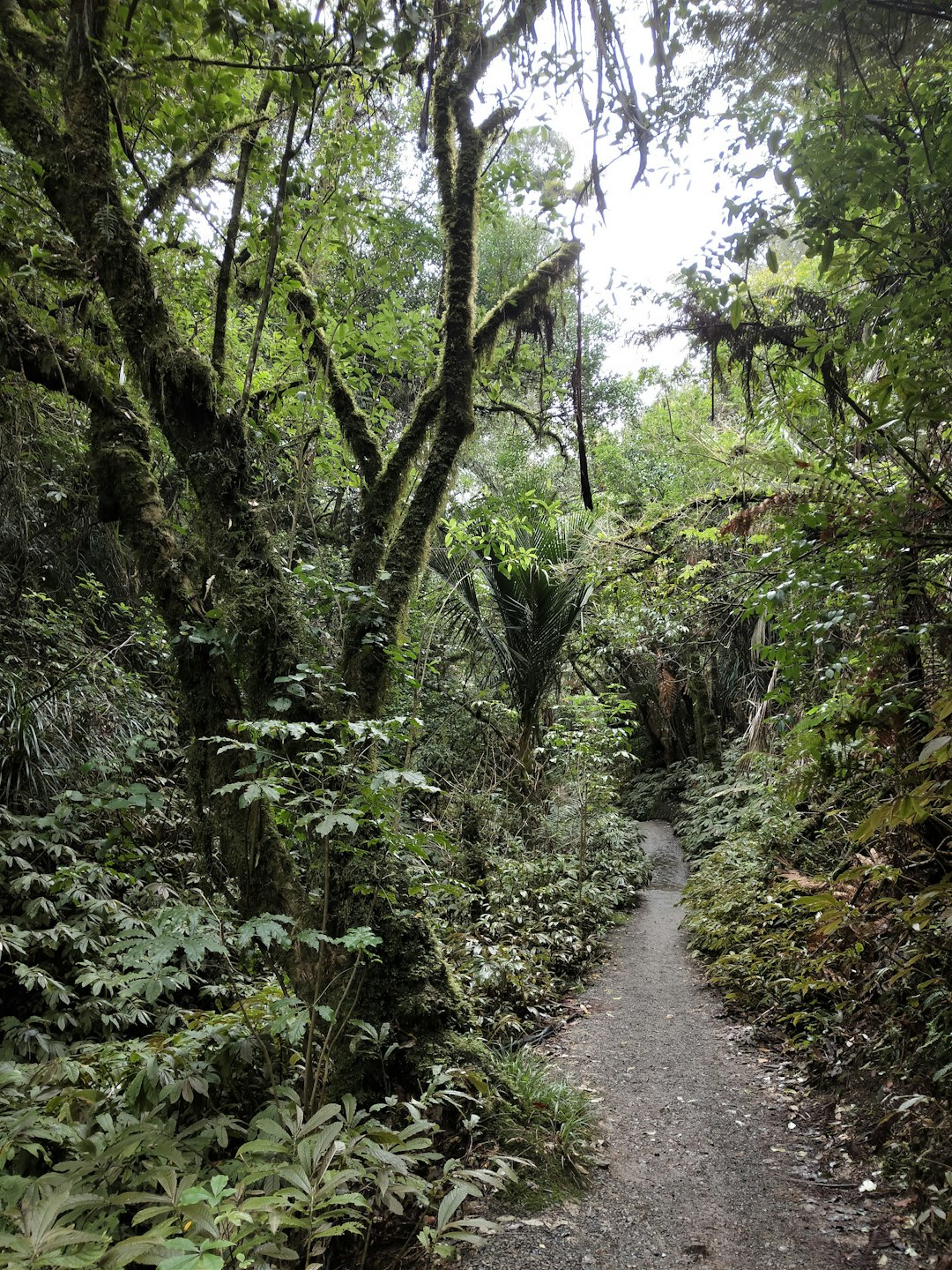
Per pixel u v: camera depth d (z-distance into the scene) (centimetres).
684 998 522
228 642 332
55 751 511
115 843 434
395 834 296
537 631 787
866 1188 279
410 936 345
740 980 500
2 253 372
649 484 1288
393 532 455
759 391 474
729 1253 250
